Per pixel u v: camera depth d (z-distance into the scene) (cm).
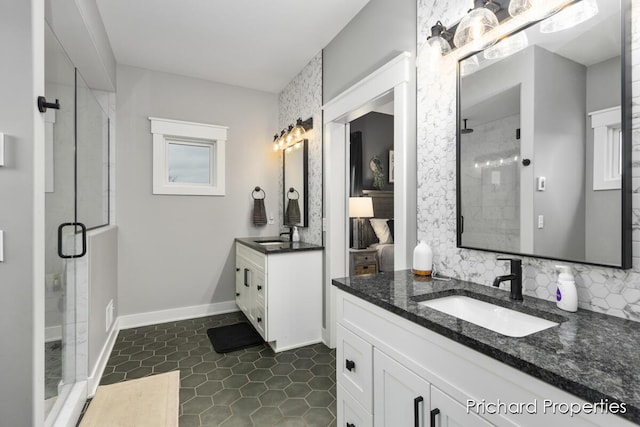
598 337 85
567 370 68
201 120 341
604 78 101
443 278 156
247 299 309
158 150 321
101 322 232
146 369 227
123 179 308
